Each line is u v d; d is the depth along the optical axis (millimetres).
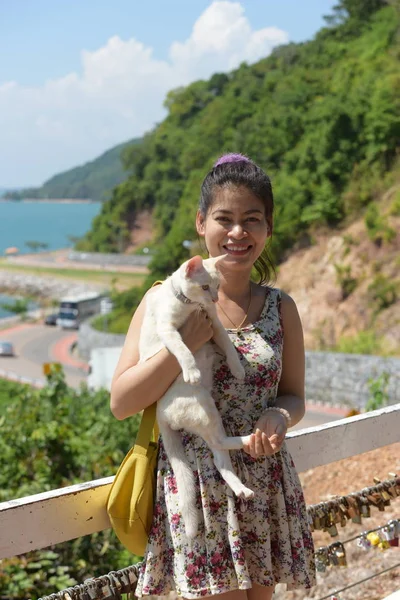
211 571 2016
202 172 64625
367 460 4801
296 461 2646
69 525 2102
